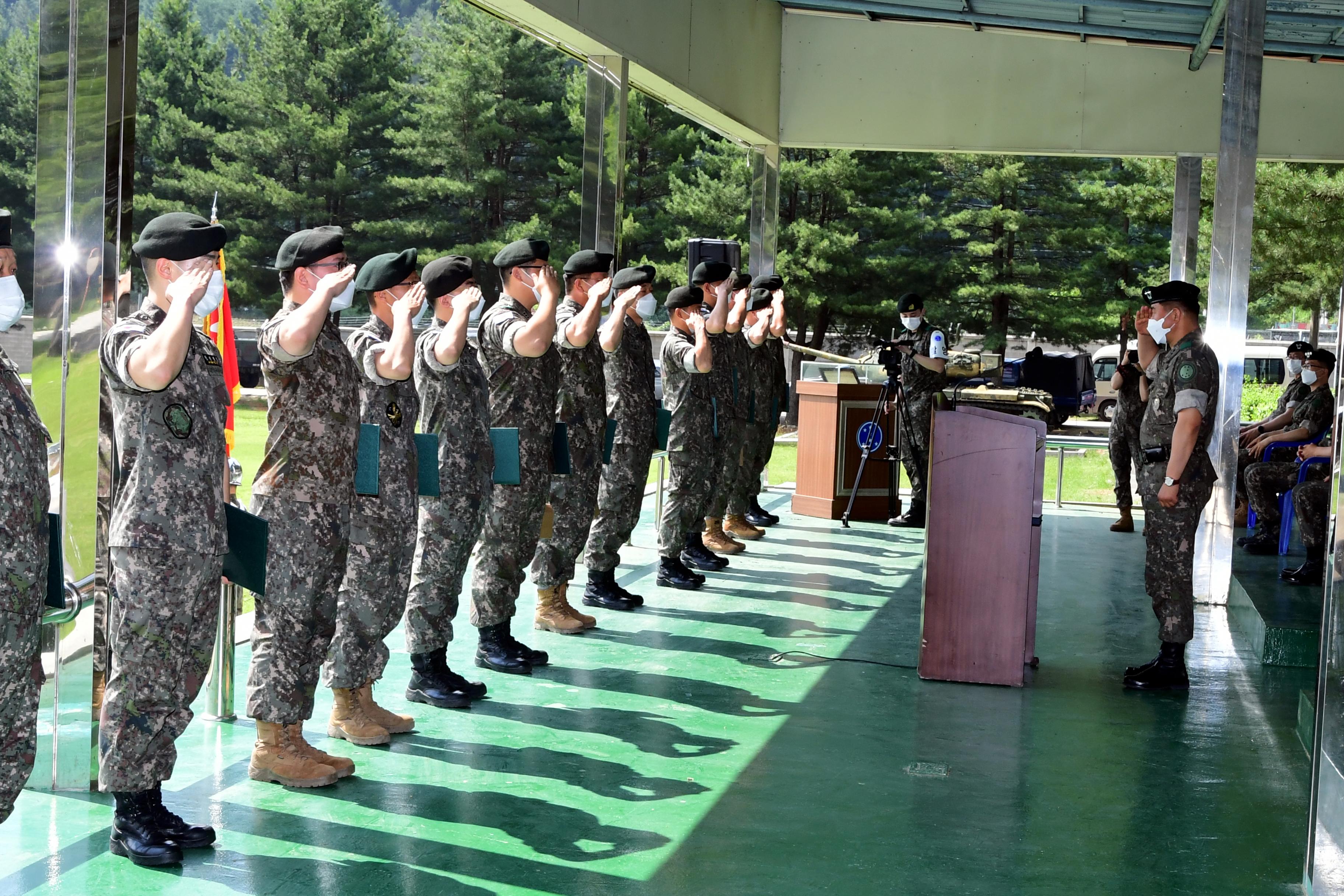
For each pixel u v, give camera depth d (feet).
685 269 83.82
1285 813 12.25
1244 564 24.77
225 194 84.23
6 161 69.97
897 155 88.58
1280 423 31.71
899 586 23.82
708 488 22.99
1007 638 16.78
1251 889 10.44
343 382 11.84
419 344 13.97
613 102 24.34
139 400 10.01
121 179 11.36
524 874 10.31
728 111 31.68
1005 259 89.15
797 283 86.38
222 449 10.59
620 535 20.86
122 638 10.05
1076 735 14.65
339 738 13.69
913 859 10.86
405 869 10.34
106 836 10.82
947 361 31.73
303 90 87.81
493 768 12.94
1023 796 12.56
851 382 32.32
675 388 22.27
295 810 11.59
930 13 34.37
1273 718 15.57
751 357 26.32
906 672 17.44
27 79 70.49
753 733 14.42
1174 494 16.35
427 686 15.16
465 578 24.04
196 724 14.11
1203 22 31.35
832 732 14.52
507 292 16.07
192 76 88.58
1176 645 16.79
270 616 11.75
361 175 87.71
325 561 11.74
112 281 11.40
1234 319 22.75
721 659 17.83
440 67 88.53
